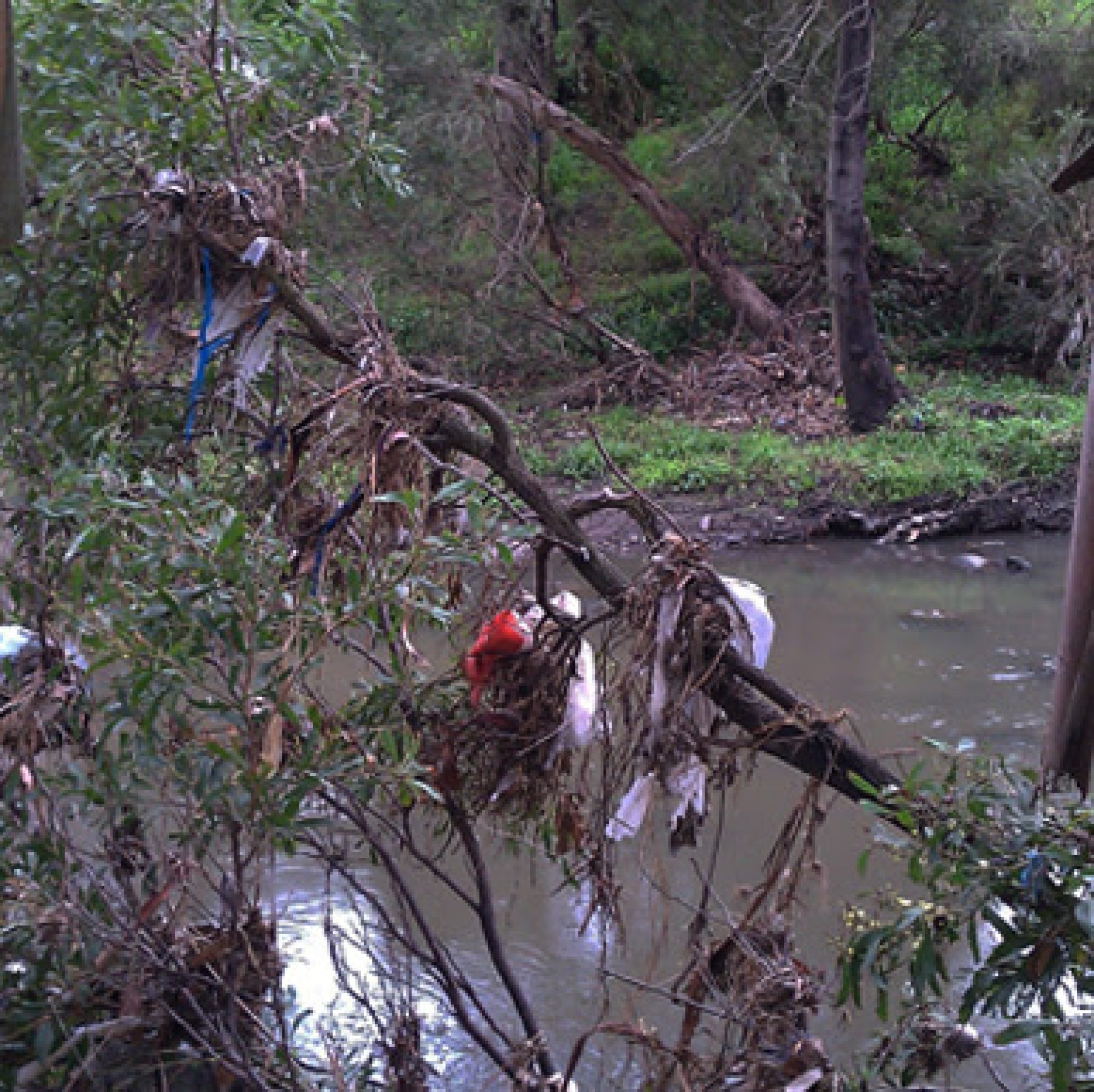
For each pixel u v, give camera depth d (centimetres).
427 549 298
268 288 352
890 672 811
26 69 357
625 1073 379
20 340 363
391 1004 340
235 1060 310
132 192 348
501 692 328
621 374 1406
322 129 376
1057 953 276
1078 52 1515
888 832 321
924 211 1588
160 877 345
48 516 307
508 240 1402
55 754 343
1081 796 299
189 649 284
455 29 1386
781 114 1469
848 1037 426
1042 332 1415
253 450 363
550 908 513
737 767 339
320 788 321
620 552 1039
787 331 1437
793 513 1127
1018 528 1132
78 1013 313
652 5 1446
